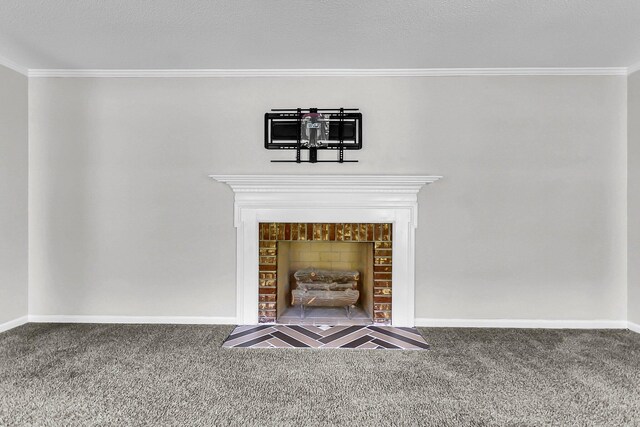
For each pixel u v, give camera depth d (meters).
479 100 3.21
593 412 1.89
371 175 3.13
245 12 2.32
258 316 3.29
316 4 2.23
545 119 3.19
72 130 3.28
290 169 3.27
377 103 3.24
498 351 2.68
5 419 1.81
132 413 1.87
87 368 2.38
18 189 3.20
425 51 2.87
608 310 3.20
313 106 3.26
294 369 2.38
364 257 3.60
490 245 3.22
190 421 1.81
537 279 3.22
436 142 3.23
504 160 3.21
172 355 2.59
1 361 2.47
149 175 3.27
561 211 3.20
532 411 1.90
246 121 3.27
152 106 3.27
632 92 3.12
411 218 3.21
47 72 3.25
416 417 1.85
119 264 3.29
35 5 2.24
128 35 2.62
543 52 2.88
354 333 3.05
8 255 3.12
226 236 3.28
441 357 2.58
